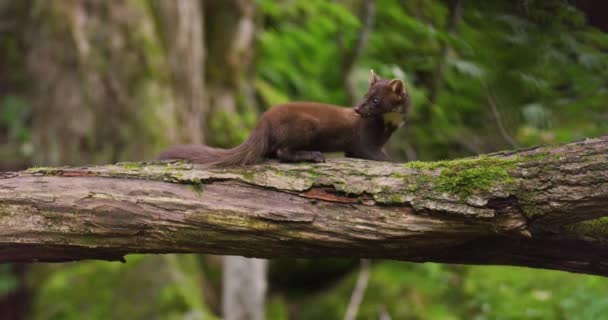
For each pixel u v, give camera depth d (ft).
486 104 34.99
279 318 48.11
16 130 49.62
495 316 40.70
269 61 59.26
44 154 49.19
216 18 58.13
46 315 43.86
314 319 48.42
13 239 17.34
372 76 26.63
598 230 17.99
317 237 17.31
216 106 55.57
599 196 16.02
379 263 50.88
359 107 25.14
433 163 17.53
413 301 45.83
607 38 21.49
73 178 17.87
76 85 48.62
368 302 47.03
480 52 25.36
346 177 17.56
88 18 48.83
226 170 18.16
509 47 23.71
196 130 51.42
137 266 44.60
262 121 22.08
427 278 47.83
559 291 40.45
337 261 50.93
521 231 16.55
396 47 39.37
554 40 22.33
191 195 17.57
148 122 48.32
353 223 17.19
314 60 59.16
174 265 45.16
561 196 16.22
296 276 51.21
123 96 48.47
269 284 51.49
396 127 26.04
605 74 24.27
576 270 18.58
